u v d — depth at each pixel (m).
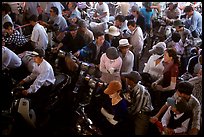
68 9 7.81
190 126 4.14
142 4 8.45
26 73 5.73
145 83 5.12
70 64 5.52
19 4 7.88
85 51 5.85
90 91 5.11
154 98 5.07
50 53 6.06
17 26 7.11
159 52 5.21
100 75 5.43
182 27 6.33
